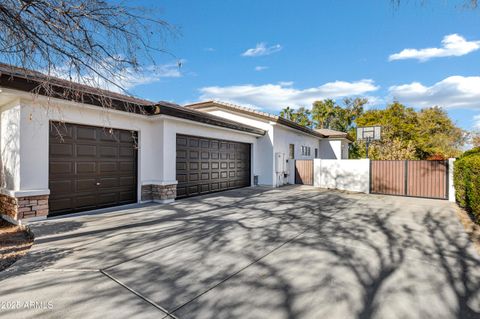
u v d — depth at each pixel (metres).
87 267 3.58
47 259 3.85
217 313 2.53
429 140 22.59
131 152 8.15
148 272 3.44
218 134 11.18
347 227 5.82
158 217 6.59
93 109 6.71
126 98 7.30
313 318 2.46
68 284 3.09
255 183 13.93
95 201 7.16
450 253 4.22
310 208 8.07
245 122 14.48
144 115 8.01
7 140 6.03
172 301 2.74
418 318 2.48
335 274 3.41
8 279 3.22
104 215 6.63
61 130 6.37
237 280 3.22
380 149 19.58
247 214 7.10
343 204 8.84
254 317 2.47
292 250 4.32
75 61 3.41
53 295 2.84
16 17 3.04
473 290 3.01
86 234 5.07
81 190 6.82
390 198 10.33
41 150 5.93
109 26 3.46
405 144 20.44
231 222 6.18
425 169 10.71
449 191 9.91
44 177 5.98
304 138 18.28
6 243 4.69
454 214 7.32
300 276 3.34
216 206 8.19
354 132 32.81
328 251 4.27
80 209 6.80
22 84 5.20
